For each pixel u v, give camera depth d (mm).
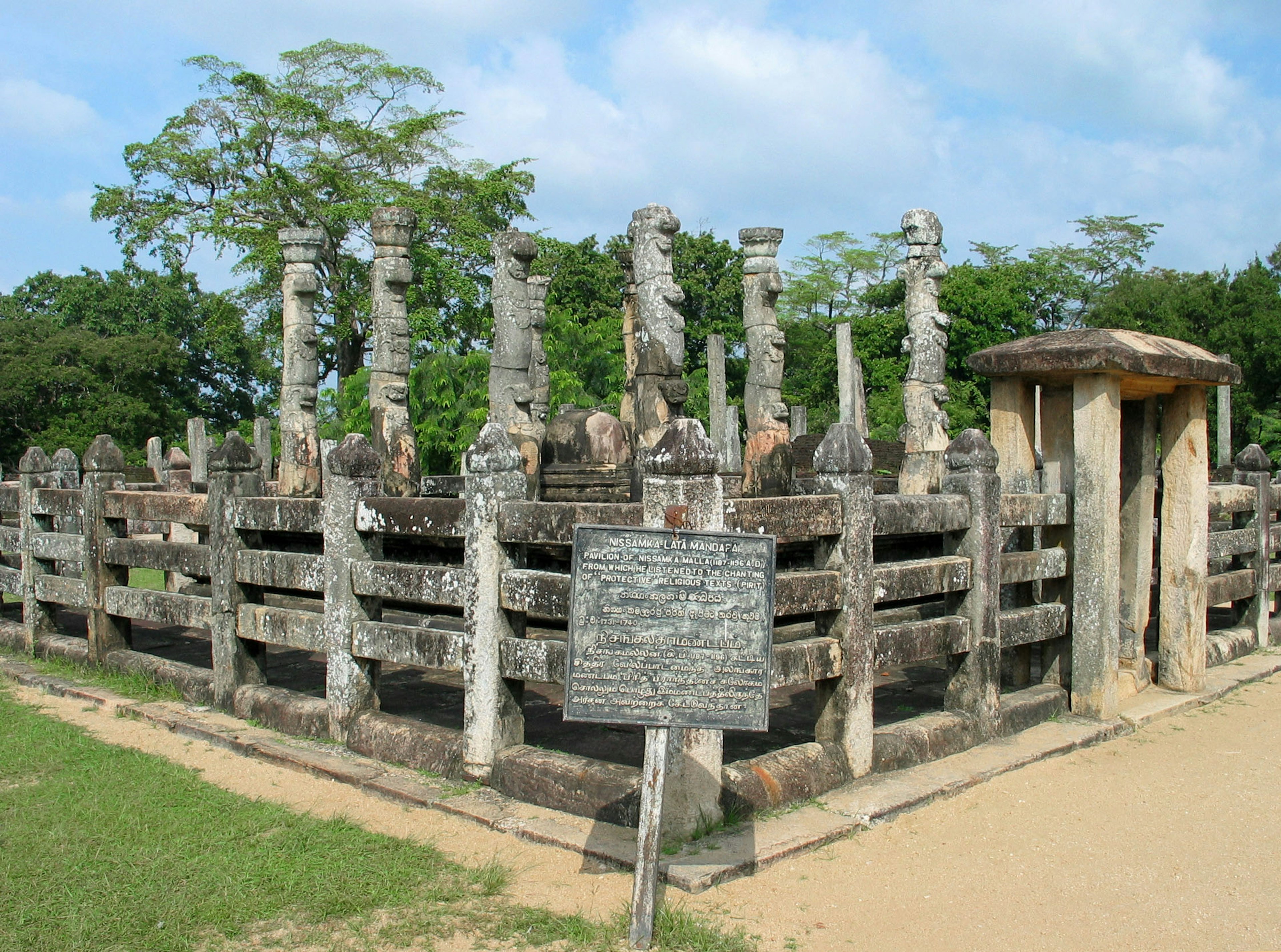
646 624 4172
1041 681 7816
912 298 11320
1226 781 6141
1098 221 44062
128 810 5422
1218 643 9344
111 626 8594
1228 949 4059
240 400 44531
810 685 8195
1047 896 4504
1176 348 7809
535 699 7543
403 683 8078
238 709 7141
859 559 5766
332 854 4805
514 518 5578
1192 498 8156
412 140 29578
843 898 4418
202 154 30344
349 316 28031
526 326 9758
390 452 10938
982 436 6770
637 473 9242
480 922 4133
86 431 34312
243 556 7223
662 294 9266
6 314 43469
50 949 3949
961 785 5844
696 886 4391
